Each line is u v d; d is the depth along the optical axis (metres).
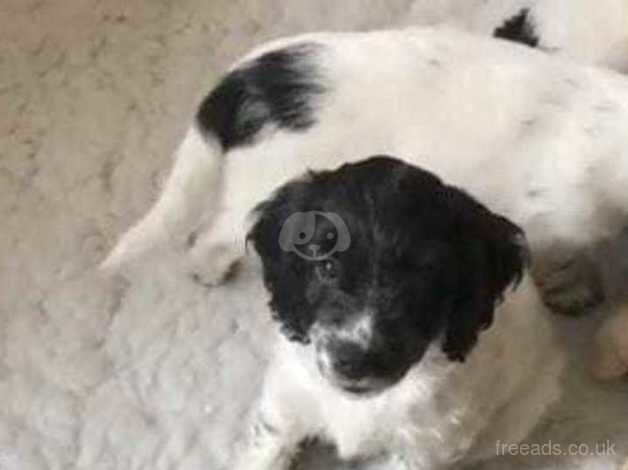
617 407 0.86
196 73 0.98
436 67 0.81
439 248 0.68
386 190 0.68
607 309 0.89
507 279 0.71
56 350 0.87
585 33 0.87
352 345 0.67
